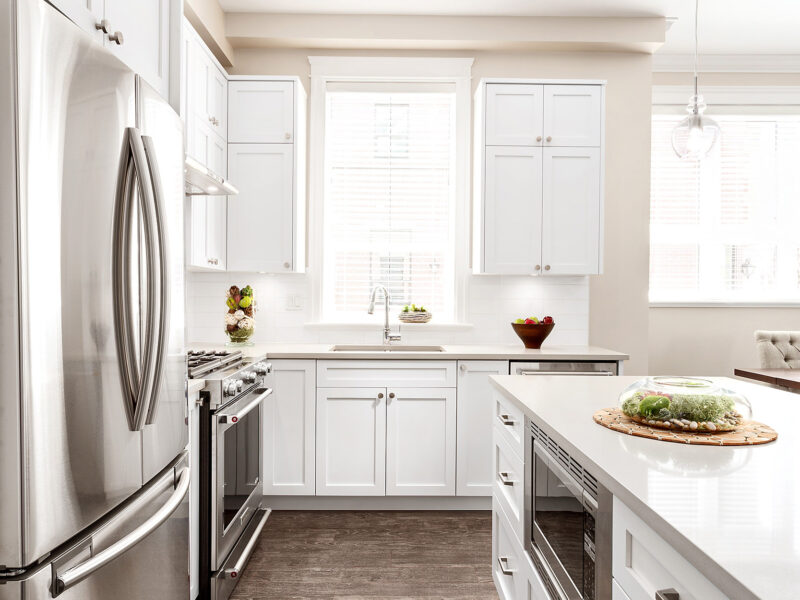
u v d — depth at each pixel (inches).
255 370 105.8
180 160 68.4
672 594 32.6
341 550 106.1
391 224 151.9
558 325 149.0
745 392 77.5
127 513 53.2
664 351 179.9
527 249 135.0
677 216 180.9
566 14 142.2
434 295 152.3
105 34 59.6
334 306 151.5
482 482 125.7
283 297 147.4
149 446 57.6
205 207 121.7
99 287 48.5
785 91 176.1
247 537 98.8
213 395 83.9
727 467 42.3
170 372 64.1
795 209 181.5
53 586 42.3
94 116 48.1
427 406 125.3
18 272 39.2
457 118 148.9
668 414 52.8
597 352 128.8
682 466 42.5
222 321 145.5
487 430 125.5
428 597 89.4
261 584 93.1
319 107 148.3
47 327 41.7
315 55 148.3
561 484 54.1
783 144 180.9
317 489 124.4
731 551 28.0
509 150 134.3
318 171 147.9
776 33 157.5
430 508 127.7
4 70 39.0
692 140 101.1
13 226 39.1
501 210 134.9
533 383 81.9
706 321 179.9
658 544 34.4
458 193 148.9
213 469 83.6
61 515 42.9
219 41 135.9
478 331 148.6
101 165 49.1
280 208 134.8
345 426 124.9
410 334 147.7
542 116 134.3
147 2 70.7
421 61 148.7
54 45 42.9
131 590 55.1
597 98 134.6
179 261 67.7
